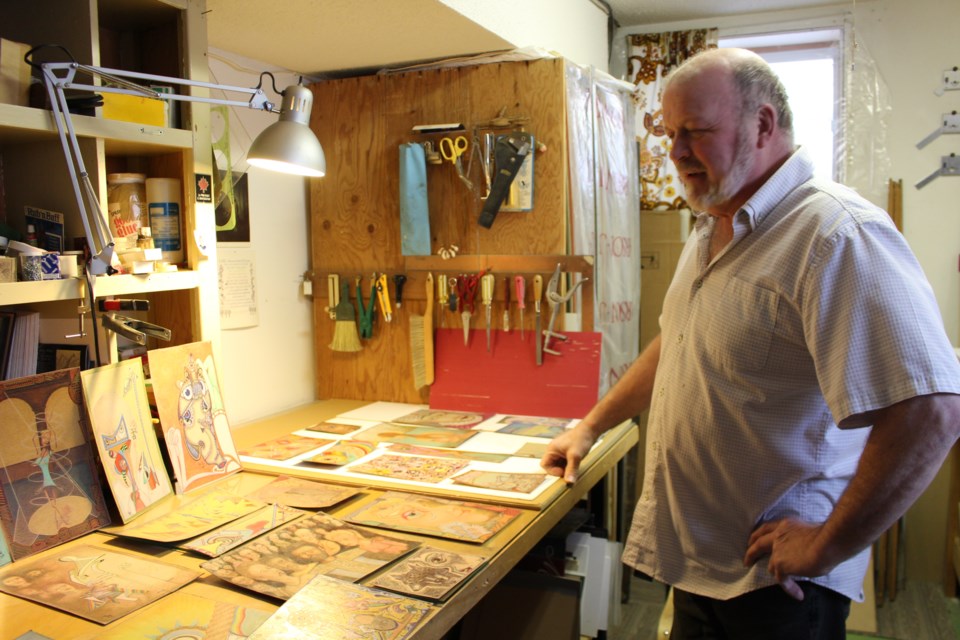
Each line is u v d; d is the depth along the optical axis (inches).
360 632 41.6
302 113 62.5
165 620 42.9
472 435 83.0
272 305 97.3
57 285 53.6
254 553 51.5
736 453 55.5
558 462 72.2
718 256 56.7
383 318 100.4
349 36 83.6
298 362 102.2
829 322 48.5
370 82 97.6
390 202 98.0
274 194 97.2
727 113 52.6
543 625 77.3
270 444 79.7
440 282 95.1
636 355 120.8
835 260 48.8
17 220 60.3
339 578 47.9
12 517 50.7
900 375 45.2
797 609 53.7
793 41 134.9
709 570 58.0
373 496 64.4
